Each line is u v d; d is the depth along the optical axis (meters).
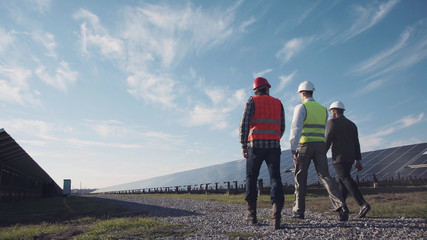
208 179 28.69
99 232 3.90
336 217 4.33
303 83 4.59
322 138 4.32
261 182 12.14
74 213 7.69
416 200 6.18
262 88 4.05
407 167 14.51
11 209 10.42
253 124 3.91
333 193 4.04
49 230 4.47
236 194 14.78
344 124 4.55
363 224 3.52
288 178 17.08
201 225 4.26
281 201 3.65
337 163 4.52
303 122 4.36
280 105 4.11
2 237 3.95
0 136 10.52
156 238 3.41
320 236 2.97
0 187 14.92
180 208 8.18
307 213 5.02
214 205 8.73
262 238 3.05
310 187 14.77
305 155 4.30
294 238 2.93
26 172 22.38
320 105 4.47
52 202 15.35
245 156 3.85
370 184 13.95
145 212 7.21
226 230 3.69
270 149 3.83
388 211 4.61
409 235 2.77
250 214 4.01
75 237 3.76
